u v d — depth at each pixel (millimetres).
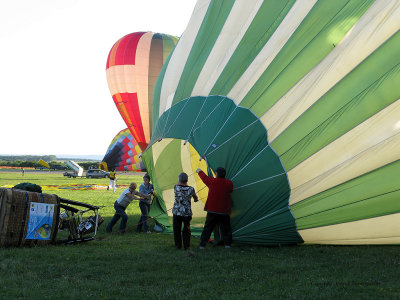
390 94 6441
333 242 7258
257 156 7566
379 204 6574
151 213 10805
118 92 22422
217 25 9836
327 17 7430
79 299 4555
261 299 4617
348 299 4648
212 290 4965
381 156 6465
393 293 4852
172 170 11602
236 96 8336
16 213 6801
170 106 10578
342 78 6945
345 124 6766
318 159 6965
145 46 22109
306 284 5195
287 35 7906
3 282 5035
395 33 6551
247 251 7242
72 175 44625
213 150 8141
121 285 5133
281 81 7645
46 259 6289
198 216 10797
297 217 7230
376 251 7301
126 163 45750
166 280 5406
